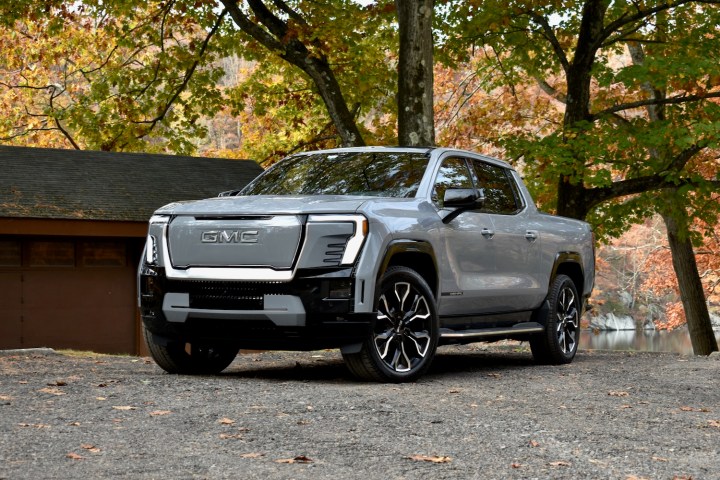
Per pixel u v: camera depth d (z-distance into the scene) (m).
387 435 4.73
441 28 19.56
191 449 4.27
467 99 25.42
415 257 7.23
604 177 16.30
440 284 7.42
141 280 7.24
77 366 8.34
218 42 21.44
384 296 6.87
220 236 6.78
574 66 18.78
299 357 10.03
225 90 23.12
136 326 16.94
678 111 18.84
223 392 6.11
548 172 16.56
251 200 7.00
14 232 14.72
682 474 4.07
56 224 15.09
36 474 3.72
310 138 24.52
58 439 4.43
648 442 4.80
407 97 15.19
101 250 16.67
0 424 4.79
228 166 19.41
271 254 6.63
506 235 8.30
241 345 6.94
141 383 6.57
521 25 19.45
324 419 5.12
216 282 6.79
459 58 20.20
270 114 26.61
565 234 9.36
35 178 16.22
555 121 24.66
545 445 4.62
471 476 3.91
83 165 17.42
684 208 19.92
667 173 17.61
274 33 18.27
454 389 6.65
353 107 22.34
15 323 15.78
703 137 16.38
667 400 6.41
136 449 4.25
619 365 9.10
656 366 8.96
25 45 28.02
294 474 3.84
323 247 6.61
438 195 7.63
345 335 6.62
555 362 9.16
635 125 18.39
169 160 18.91
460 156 8.20
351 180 7.66
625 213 20.91
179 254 6.95
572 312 9.42
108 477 3.71
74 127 22.09
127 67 22.50
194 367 7.65
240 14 18.33
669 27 18.94
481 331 7.96
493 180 8.57
